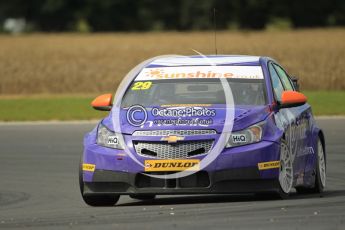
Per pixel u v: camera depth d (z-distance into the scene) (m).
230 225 27.17
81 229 27.70
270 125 32.81
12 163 53.69
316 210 30.09
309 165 36.81
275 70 37.75
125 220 29.34
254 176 31.72
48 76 152.88
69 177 46.75
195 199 35.88
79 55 172.00
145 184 32.31
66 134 69.94
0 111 91.25
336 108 86.56
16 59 167.88
